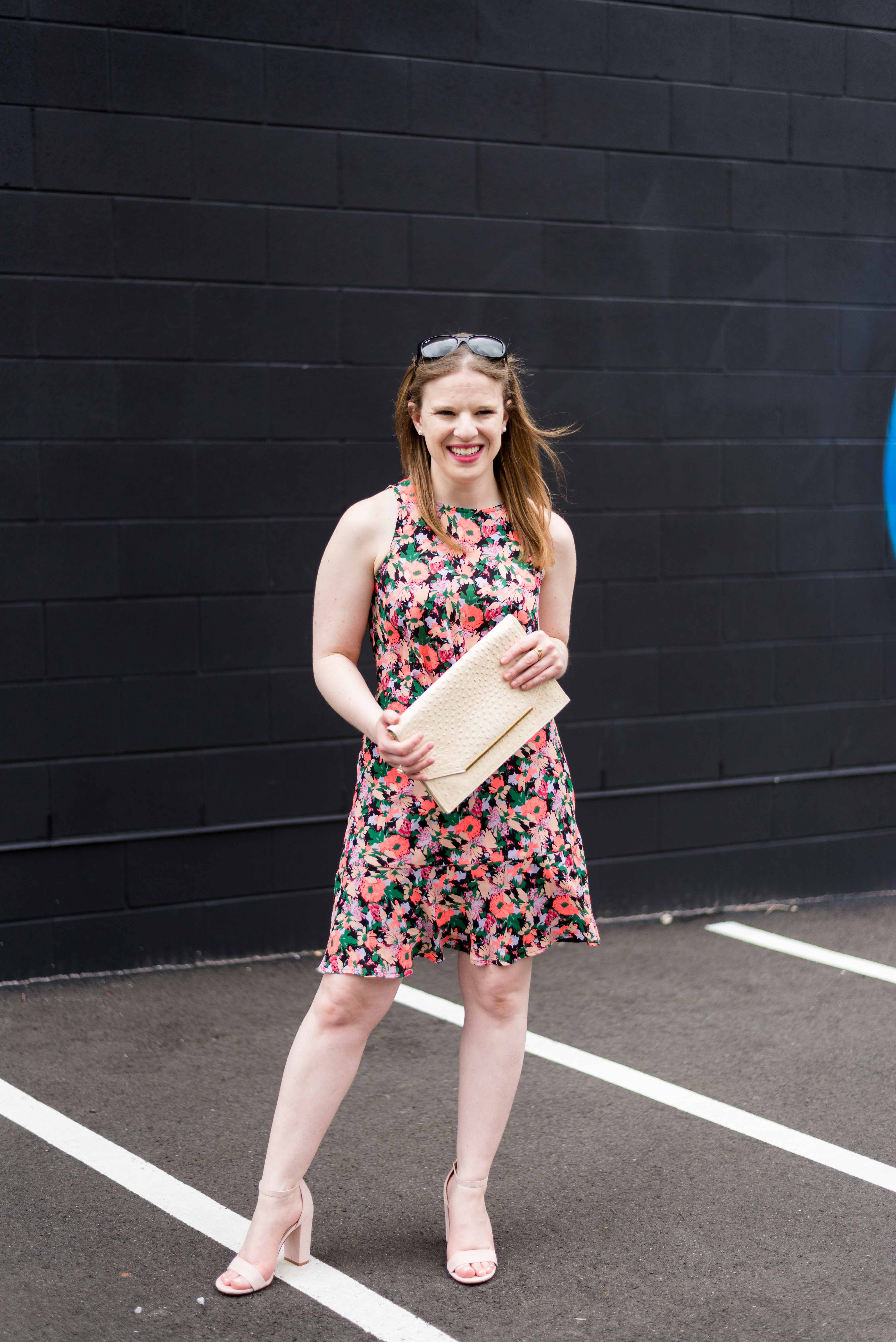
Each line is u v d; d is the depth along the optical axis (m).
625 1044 3.76
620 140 4.82
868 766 5.41
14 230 4.12
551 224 4.76
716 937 4.83
